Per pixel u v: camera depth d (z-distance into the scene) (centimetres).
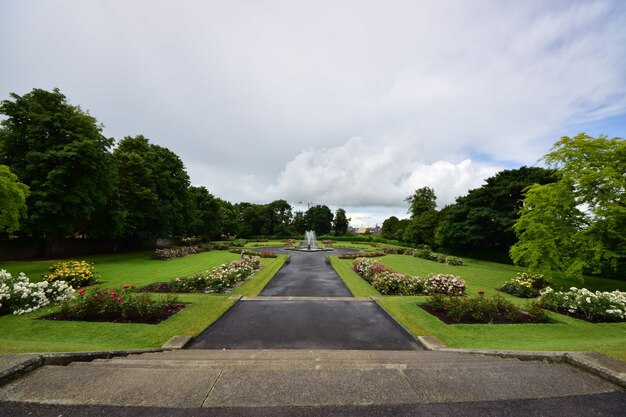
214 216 4522
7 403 244
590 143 1330
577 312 867
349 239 6519
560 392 278
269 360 405
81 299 775
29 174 1631
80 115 1848
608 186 1216
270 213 7431
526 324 759
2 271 847
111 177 2098
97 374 296
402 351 570
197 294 1074
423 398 261
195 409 238
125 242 3041
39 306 798
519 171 2786
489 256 2800
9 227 1206
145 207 2662
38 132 1697
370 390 271
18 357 320
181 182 3288
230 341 652
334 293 1182
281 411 237
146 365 360
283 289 1255
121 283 1259
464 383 289
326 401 252
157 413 231
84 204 1773
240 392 263
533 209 1467
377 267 1551
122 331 662
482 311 811
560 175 1474
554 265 1335
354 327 755
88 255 2347
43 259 1997
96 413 230
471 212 2727
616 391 283
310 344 640
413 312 864
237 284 1298
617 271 1648
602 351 421
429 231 3806
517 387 284
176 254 2450
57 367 313
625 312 804
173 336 646
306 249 3766
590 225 1316
